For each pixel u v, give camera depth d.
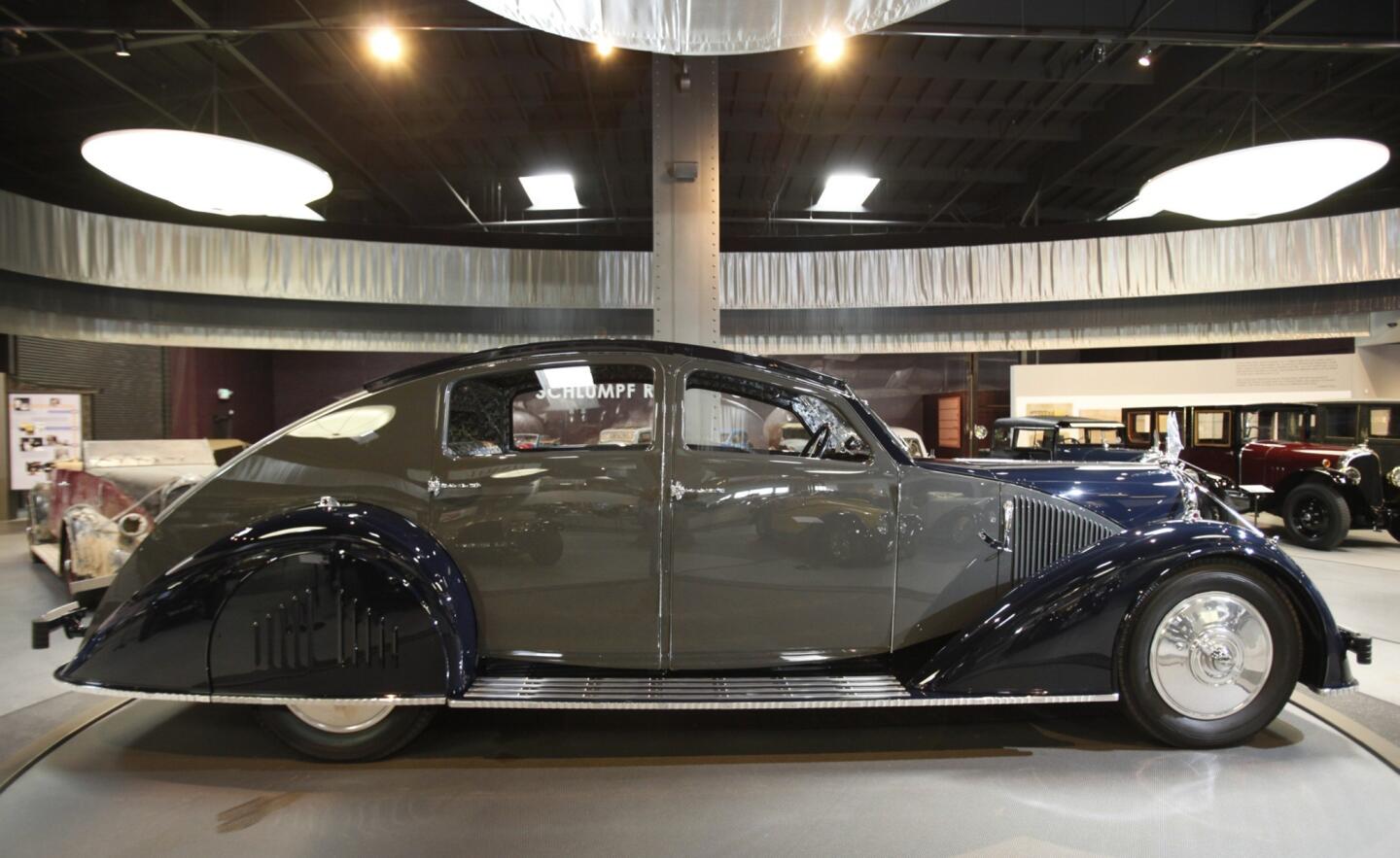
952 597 2.35
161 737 2.38
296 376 13.43
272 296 6.93
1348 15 6.20
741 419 3.02
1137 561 2.14
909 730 2.40
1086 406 9.35
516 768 2.14
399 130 8.86
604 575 2.20
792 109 8.65
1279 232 7.05
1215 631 2.15
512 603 2.19
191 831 1.79
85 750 2.27
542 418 2.49
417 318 7.43
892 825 1.81
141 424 10.65
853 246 7.62
